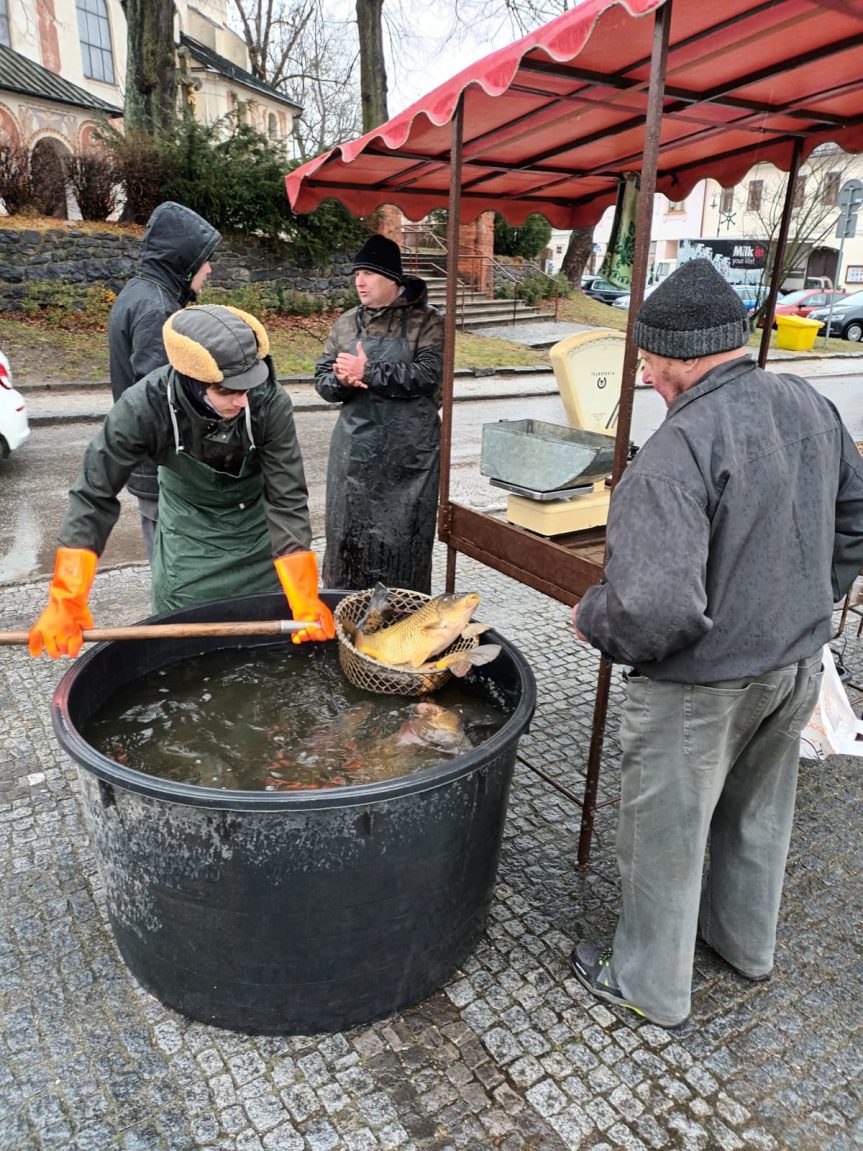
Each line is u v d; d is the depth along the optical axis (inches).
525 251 814.5
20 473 288.2
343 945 76.4
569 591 100.1
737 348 68.0
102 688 96.7
